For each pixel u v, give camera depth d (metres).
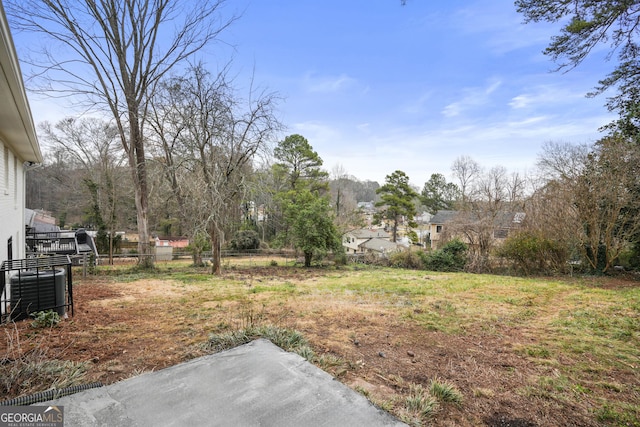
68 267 4.93
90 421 2.03
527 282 10.58
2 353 3.14
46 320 4.19
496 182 18.34
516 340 4.40
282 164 26.16
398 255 17.30
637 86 7.17
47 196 33.69
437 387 2.73
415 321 5.19
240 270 13.95
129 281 9.55
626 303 7.01
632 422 2.42
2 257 5.61
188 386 2.49
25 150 7.08
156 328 4.27
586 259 12.79
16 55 2.89
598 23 5.27
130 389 2.44
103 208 21.00
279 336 3.70
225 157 11.36
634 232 11.52
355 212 31.12
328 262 17.05
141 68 12.98
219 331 4.14
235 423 2.04
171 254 18.64
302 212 15.64
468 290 8.77
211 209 10.97
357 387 2.71
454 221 17.22
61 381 2.57
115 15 12.16
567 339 4.47
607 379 3.19
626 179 11.27
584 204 12.25
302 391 2.44
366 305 6.34
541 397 2.79
